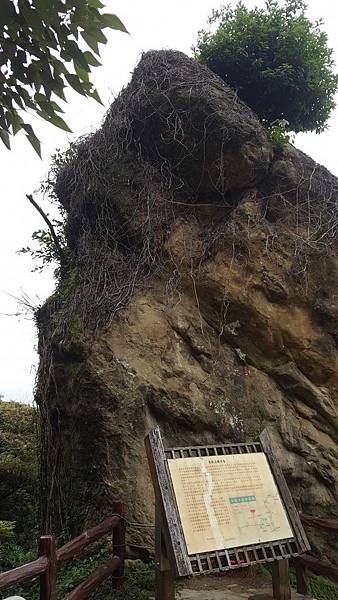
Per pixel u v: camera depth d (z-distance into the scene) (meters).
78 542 3.76
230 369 5.87
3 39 2.61
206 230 6.43
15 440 10.48
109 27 2.54
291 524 3.97
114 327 5.69
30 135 2.93
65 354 5.82
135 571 4.60
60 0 2.44
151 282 6.17
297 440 5.66
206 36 7.68
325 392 5.89
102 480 5.11
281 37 7.25
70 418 5.75
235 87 7.54
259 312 5.90
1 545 7.33
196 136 6.40
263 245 6.07
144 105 6.68
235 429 5.58
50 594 3.19
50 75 2.71
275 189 6.38
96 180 6.69
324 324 6.00
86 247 6.51
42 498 6.26
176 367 5.68
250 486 3.95
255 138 6.31
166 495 3.56
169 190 6.62
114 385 5.34
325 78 7.59
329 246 6.13
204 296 6.09
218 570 3.44
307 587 4.62
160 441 3.78
